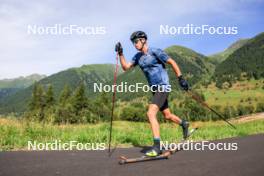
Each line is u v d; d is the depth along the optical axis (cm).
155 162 444
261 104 18875
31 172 373
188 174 362
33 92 10812
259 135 855
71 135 805
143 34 514
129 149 616
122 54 550
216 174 361
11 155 497
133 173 371
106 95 11062
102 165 422
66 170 387
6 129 758
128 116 12556
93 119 1088
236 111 16100
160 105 508
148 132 956
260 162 427
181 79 525
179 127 1149
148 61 510
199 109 6962
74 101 9950
